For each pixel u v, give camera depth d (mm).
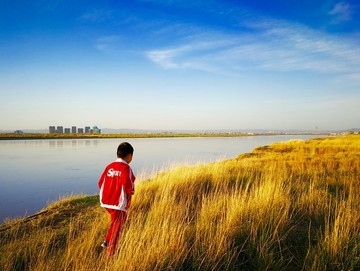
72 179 15883
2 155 30719
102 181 4293
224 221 4848
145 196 7246
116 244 4133
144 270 3545
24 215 8727
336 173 11297
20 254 4527
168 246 3977
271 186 6867
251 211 5359
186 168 11094
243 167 13117
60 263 3898
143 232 4379
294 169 12406
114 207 4148
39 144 53250
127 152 4348
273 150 29266
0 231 5977
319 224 5184
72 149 40219
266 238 4375
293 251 4293
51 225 6348
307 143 37156
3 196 11586
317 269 3617
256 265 3879
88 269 3615
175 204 6305
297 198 6516
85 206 8227
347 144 31344
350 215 4863
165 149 41969
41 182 14914
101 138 94812
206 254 3992
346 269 3684
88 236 4867
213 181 9039
